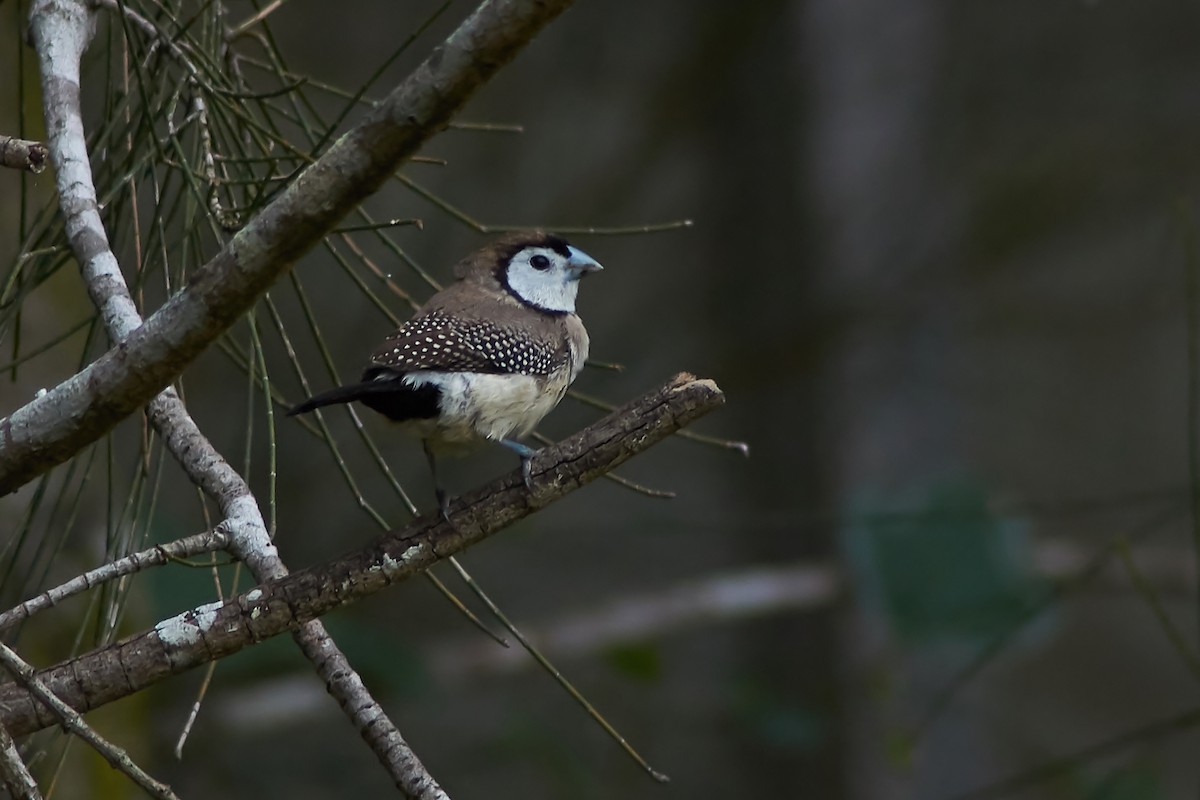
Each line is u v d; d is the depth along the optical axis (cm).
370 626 1091
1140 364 1794
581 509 1577
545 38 1519
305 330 1144
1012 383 1778
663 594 1266
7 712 422
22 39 521
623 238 1513
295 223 376
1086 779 1051
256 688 1101
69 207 471
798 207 1416
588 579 1538
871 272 1416
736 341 1376
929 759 1414
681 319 1459
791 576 1295
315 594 443
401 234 1316
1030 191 1444
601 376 1391
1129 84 1600
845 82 1434
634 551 1541
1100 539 1429
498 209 1431
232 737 1063
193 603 786
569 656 1223
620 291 1499
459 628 1317
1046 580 1134
